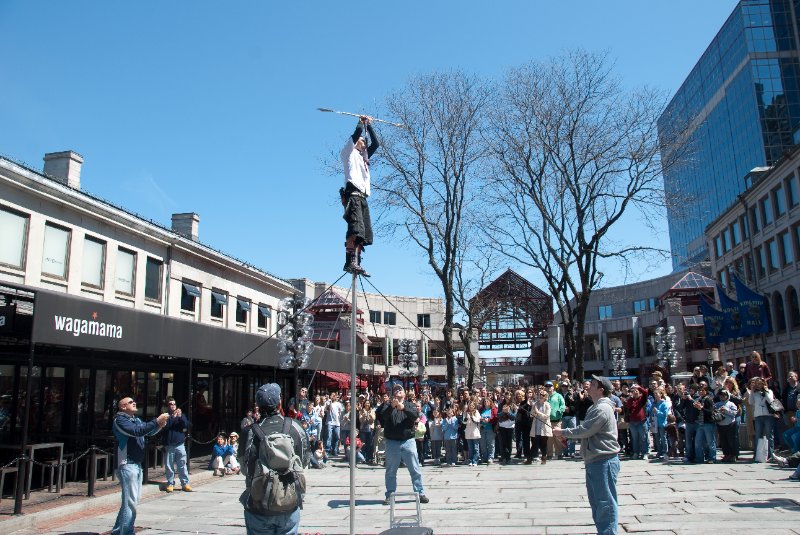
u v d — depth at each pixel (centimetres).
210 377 2405
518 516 995
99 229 2125
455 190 2914
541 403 1658
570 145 2677
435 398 2014
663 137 2700
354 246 775
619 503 1048
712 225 5044
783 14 8350
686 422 1507
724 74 8925
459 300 3294
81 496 1228
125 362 1808
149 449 1575
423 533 631
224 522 1040
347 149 797
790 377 1457
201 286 2753
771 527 827
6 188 1750
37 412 1598
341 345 4816
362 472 1655
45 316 1141
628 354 6956
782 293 3816
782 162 3656
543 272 2809
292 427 555
